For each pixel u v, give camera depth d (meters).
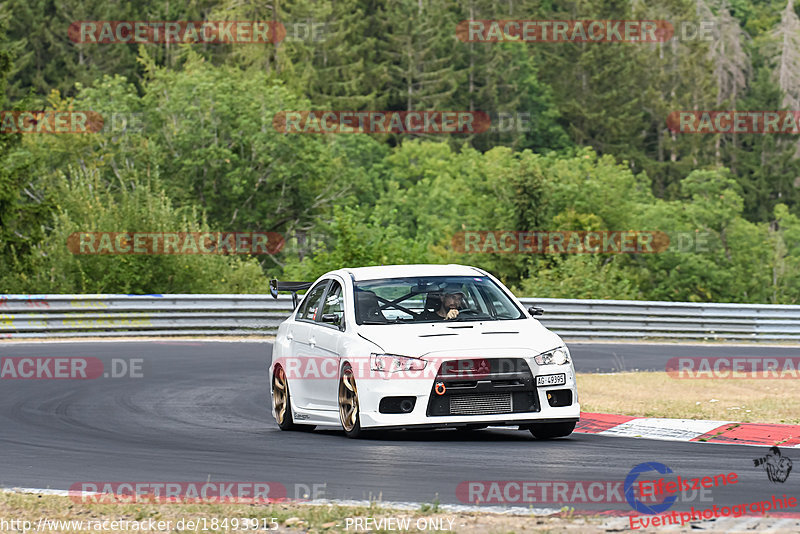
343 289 35.78
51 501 24.34
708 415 39.31
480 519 21.23
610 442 32.75
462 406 31.53
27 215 115.25
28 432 36.81
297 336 37.78
